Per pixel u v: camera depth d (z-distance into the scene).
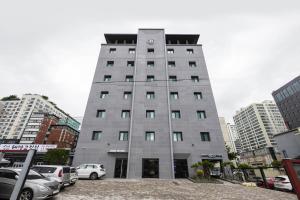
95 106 27.81
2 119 102.44
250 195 10.95
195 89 29.48
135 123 25.94
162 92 28.73
